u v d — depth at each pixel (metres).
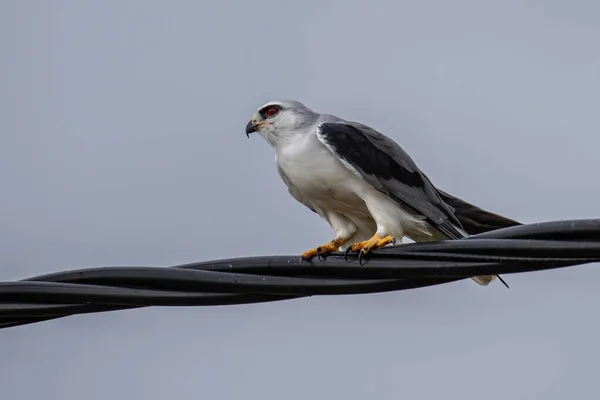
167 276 7.71
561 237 7.13
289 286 7.79
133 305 7.82
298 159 10.34
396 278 7.67
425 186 10.31
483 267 7.41
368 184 10.05
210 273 7.73
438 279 7.67
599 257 7.10
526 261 7.28
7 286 7.73
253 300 7.90
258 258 7.84
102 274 7.73
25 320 8.23
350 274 7.75
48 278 7.80
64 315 7.96
